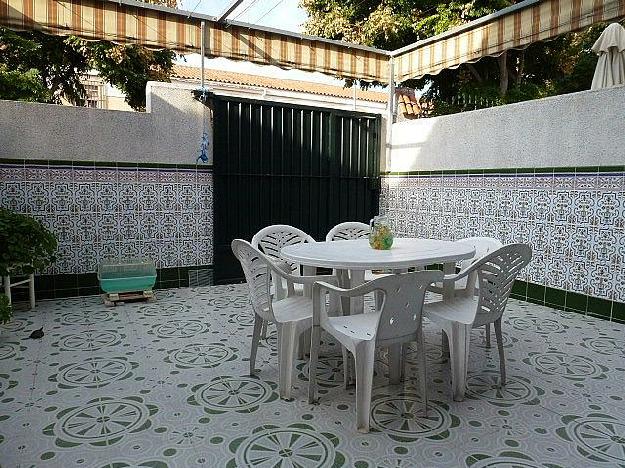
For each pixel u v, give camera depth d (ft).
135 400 7.72
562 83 30.32
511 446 6.40
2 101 13.32
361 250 9.13
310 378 7.57
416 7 27.81
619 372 8.87
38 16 12.67
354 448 6.35
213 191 16.56
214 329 11.51
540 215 13.91
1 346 10.21
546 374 8.80
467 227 16.29
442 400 7.80
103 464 5.97
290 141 17.98
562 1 12.55
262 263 7.88
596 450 6.29
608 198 12.21
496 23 14.35
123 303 13.89
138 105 28.45
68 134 14.16
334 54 17.22
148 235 15.58
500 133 14.99
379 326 6.72
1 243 11.51
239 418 7.16
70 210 14.34
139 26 13.82
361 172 19.61
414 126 18.37
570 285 13.19
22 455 6.14
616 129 12.02
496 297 7.88
